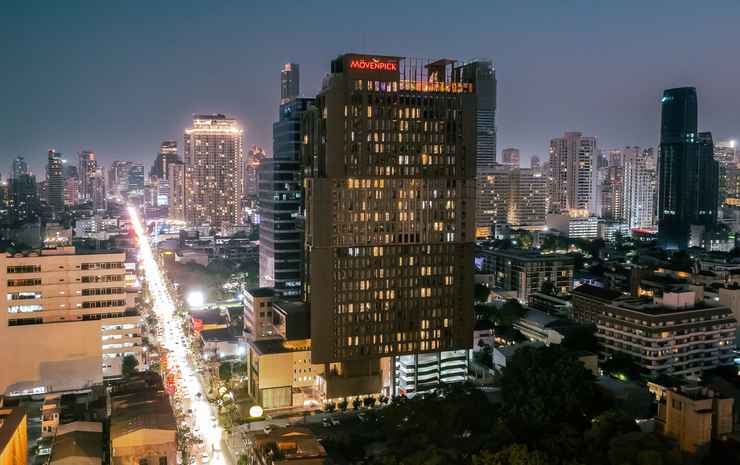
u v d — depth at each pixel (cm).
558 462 17925
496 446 19250
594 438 19062
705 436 17975
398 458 19025
